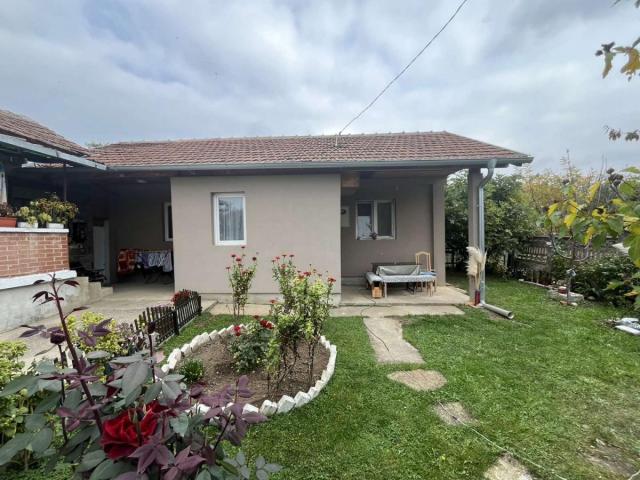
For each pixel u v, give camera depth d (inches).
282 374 145.6
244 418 57.4
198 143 402.3
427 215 382.3
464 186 489.1
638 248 50.3
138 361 54.4
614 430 112.0
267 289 292.4
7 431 88.6
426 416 119.4
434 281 329.4
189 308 230.8
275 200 292.0
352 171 299.0
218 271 293.7
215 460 55.2
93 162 261.1
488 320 237.8
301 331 134.6
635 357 170.4
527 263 411.2
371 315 254.1
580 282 303.3
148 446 46.4
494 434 109.3
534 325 224.5
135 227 404.2
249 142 401.4
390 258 386.9
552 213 72.5
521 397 132.5
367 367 159.9
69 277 251.6
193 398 62.1
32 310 219.3
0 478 87.1
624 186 58.9
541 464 96.2
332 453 100.0
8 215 211.6
